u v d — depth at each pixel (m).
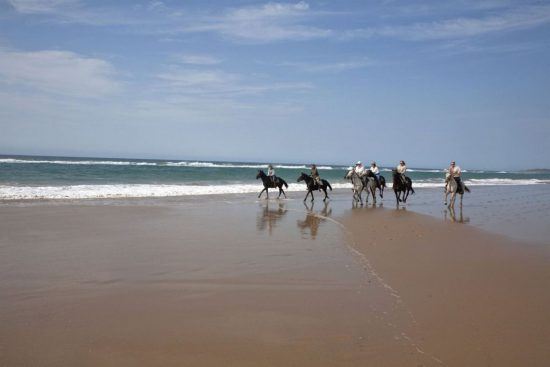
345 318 6.11
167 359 4.81
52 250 9.95
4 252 9.65
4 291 7.03
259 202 22.69
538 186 49.72
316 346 5.20
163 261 9.20
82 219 14.41
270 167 25.34
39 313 6.12
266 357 4.89
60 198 20.88
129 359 4.80
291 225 14.66
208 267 8.82
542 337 5.48
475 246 11.13
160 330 5.61
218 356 4.91
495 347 5.18
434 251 10.52
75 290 7.17
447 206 22.45
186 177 42.22
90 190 24.61
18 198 20.14
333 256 9.99
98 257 9.40
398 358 4.89
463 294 7.22
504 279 8.13
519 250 10.72
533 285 7.76
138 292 7.16
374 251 10.50
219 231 13.09
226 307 6.54
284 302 6.79
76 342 5.21
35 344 5.12
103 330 5.57
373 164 25.61
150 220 14.76
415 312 6.36
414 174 89.31
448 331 5.66
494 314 6.28
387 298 7.01
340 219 16.12
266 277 8.18
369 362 4.79
